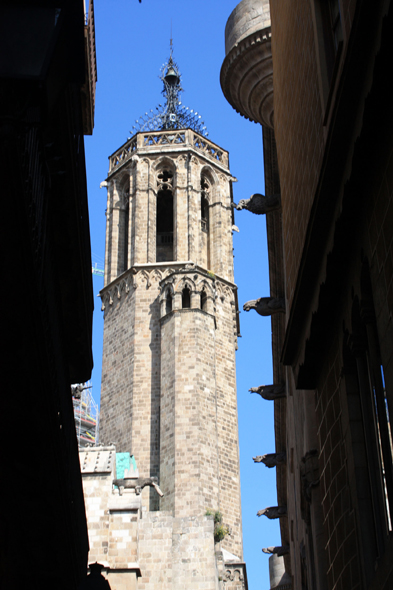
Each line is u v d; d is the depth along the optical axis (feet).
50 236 52.29
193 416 197.16
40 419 47.52
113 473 162.20
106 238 250.78
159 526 172.24
